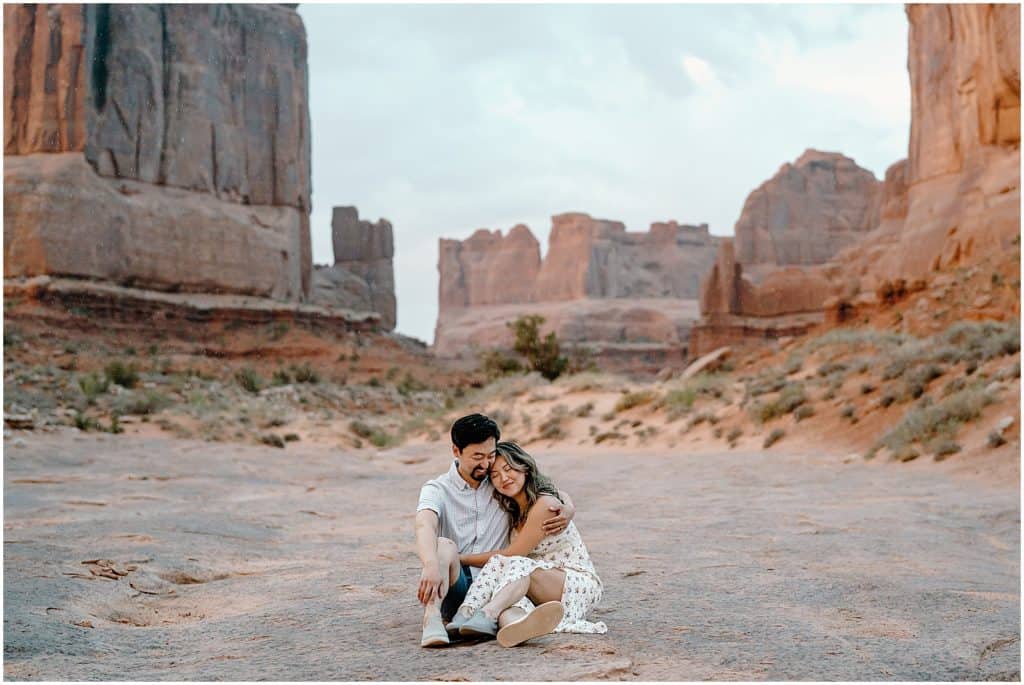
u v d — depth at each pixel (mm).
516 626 3986
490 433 4391
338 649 4273
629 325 164500
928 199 50781
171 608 6141
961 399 17875
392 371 61812
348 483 18734
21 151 58781
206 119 68125
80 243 57156
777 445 21875
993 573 6773
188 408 36031
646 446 26141
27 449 20938
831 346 32156
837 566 7047
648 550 8266
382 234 112625
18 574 6484
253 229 69188
